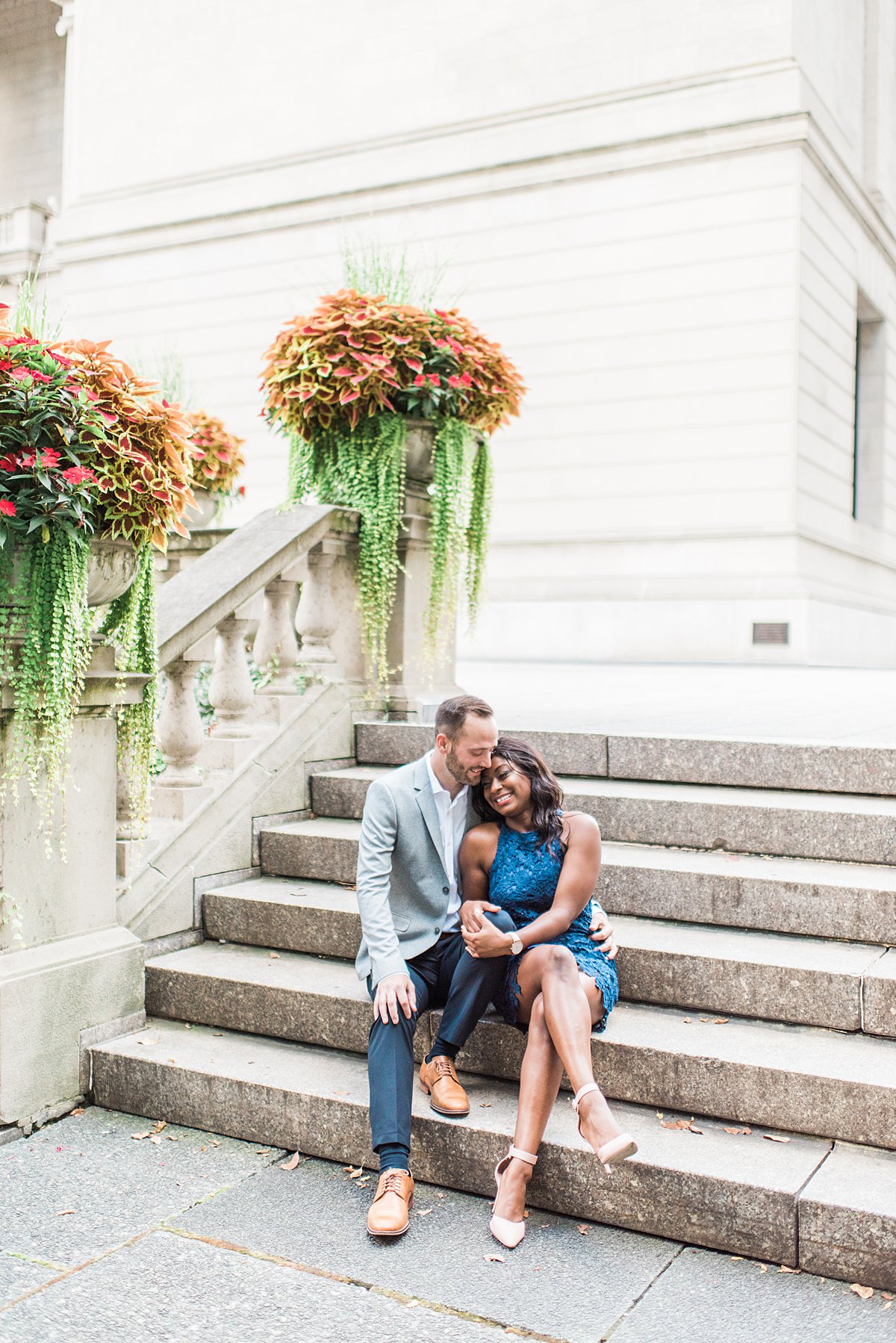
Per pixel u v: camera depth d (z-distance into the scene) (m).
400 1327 2.22
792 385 12.26
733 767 3.90
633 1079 2.85
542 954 2.75
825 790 3.76
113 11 16.19
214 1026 3.48
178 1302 2.31
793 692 6.79
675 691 6.87
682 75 12.70
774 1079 2.69
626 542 13.00
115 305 16.09
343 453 4.69
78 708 3.29
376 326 4.60
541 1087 2.61
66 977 3.25
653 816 3.72
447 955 3.06
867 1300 2.30
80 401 2.93
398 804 3.04
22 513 2.87
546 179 13.35
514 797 2.96
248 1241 2.55
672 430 12.83
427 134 13.99
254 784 4.13
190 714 3.90
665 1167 2.53
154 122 15.89
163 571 5.35
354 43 14.49
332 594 4.68
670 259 12.82
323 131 14.70
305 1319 2.25
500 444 13.67
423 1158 2.82
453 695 5.07
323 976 3.46
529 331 13.50
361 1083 3.04
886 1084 2.58
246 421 15.16
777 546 12.31
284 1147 3.02
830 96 13.23
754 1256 2.44
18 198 20.17
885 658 15.17
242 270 15.19
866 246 14.66
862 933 3.13
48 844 3.12
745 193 12.45
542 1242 2.54
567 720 4.80
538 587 13.30
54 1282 2.38
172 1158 2.97
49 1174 2.88
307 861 4.04
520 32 13.49
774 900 3.24
